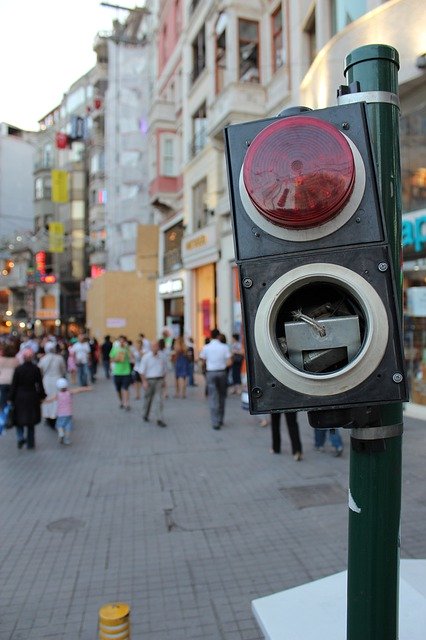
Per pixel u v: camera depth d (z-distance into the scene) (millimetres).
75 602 3650
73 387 17141
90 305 34750
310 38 13211
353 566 1610
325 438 7527
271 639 1928
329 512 5148
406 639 1871
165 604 3594
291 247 1469
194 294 21328
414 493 5461
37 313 47469
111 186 36281
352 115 1506
